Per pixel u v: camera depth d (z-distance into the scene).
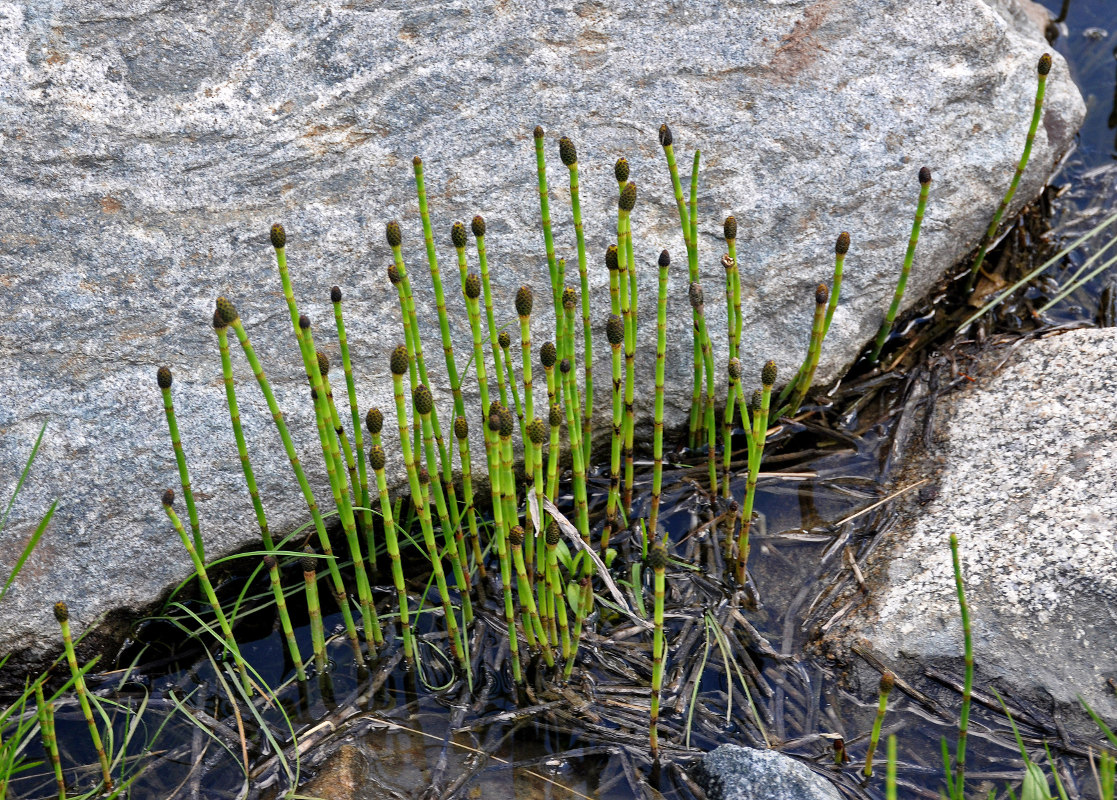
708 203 1.72
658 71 1.73
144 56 1.68
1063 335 1.72
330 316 1.67
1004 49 1.79
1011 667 1.56
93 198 1.66
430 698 1.59
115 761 1.55
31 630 1.58
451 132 1.70
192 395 1.64
